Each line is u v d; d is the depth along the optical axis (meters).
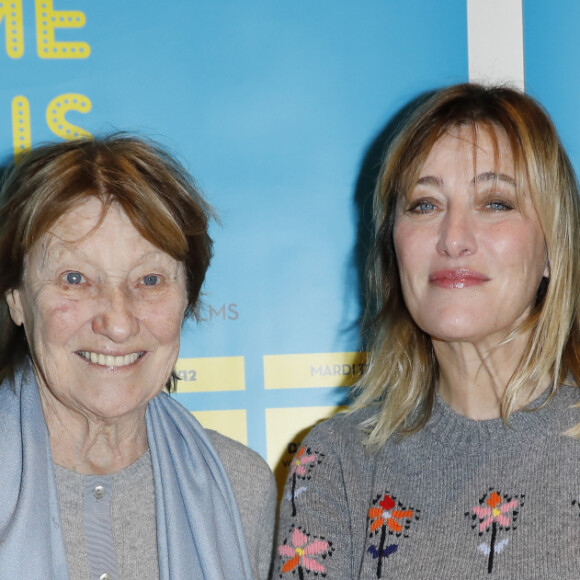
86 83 2.05
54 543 1.41
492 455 1.46
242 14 2.08
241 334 2.12
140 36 2.06
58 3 2.05
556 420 1.44
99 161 1.43
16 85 2.04
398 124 2.09
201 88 2.07
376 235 1.68
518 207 1.44
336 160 2.11
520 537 1.35
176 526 1.51
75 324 1.40
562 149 1.49
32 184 1.41
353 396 2.09
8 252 1.42
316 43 2.09
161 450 1.58
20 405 1.52
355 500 1.55
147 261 1.44
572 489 1.37
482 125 1.45
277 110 2.09
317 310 2.12
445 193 1.46
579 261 1.49
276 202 2.10
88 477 1.50
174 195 1.47
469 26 2.10
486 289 1.44
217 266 2.10
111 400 1.44
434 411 1.57
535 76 2.10
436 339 1.55
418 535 1.44
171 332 1.48
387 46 2.10
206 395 2.11
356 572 1.51
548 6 2.09
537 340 1.48
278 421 2.13
